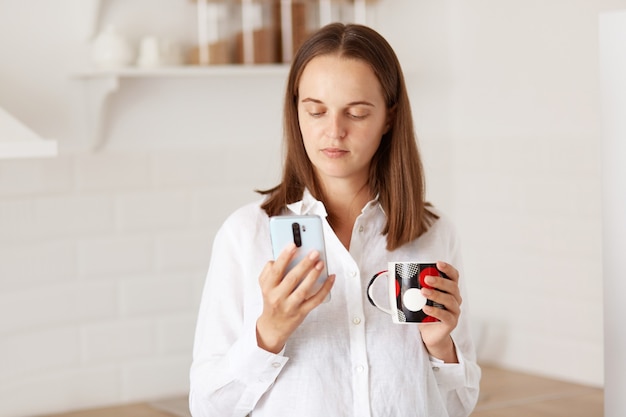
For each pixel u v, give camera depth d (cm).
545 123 317
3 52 279
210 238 313
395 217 176
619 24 213
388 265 167
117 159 296
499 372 325
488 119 337
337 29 169
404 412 167
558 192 314
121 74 278
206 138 310
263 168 320
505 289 334
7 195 279
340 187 176
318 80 165
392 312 166
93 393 297
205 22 300
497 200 335
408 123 177
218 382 165
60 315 290
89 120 289
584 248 307
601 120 218
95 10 285
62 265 289
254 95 317
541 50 318
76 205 291
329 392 165
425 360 172
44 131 285
